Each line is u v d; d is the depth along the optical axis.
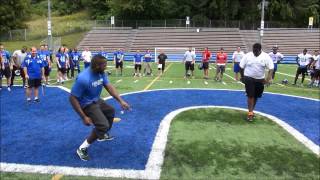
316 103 12.12
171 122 8.90
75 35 47.84
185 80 18.64
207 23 47.00
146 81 17.94
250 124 8.81
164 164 5.94
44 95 13.10
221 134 7.82
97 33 43.88
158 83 17.11
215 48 40.94
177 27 44.59
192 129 8.23
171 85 16.41
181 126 8.50
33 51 11.48
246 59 8.87
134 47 41.75
